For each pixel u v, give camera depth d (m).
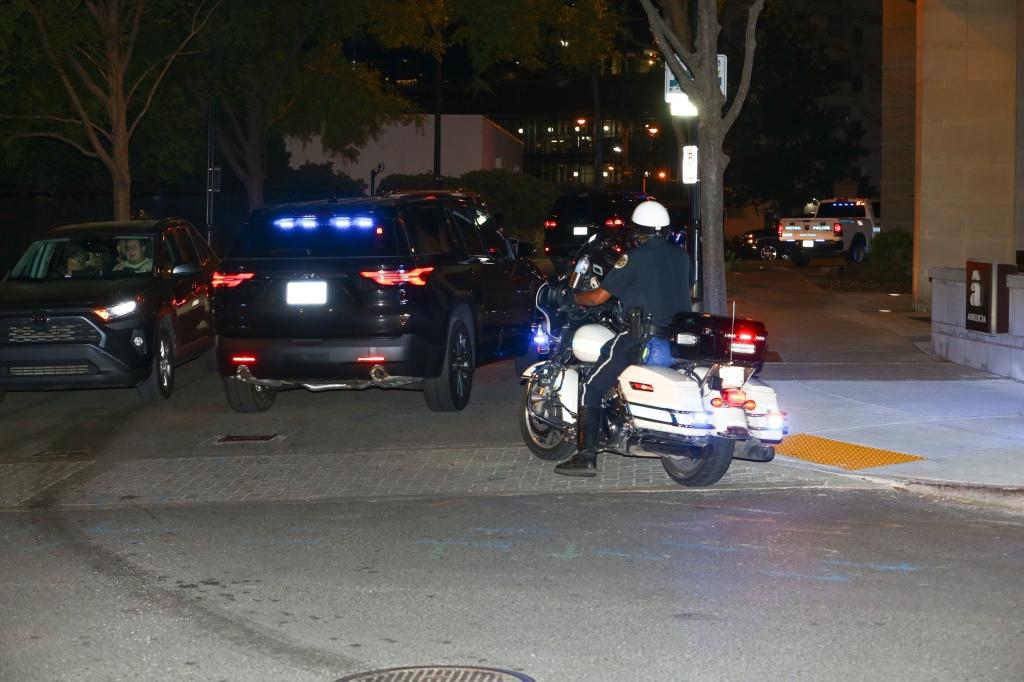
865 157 88.19
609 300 11.30
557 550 8.87
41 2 23.64
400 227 13.89
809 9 37.31
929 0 23.89
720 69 17.72
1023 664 6.50
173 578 8.30
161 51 29.08
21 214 30.78
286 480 11.60
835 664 6.51
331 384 14.01
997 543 8.96
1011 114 23.94
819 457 11.82
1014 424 13.20
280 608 7.59
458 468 11.88
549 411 11.79
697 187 18.78
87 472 12.15
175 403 16.05
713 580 8.06
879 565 8.38
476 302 14.99
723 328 10.09
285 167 51.41
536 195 60.38
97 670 6.58
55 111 27.70
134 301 15.52
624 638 6.96
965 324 17.06
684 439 10.45
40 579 8.34
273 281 13.75
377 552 8.90
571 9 32.25
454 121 62.84
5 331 15.08
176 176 33.56
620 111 100.38
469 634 7.07
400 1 33.84
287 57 35.44
